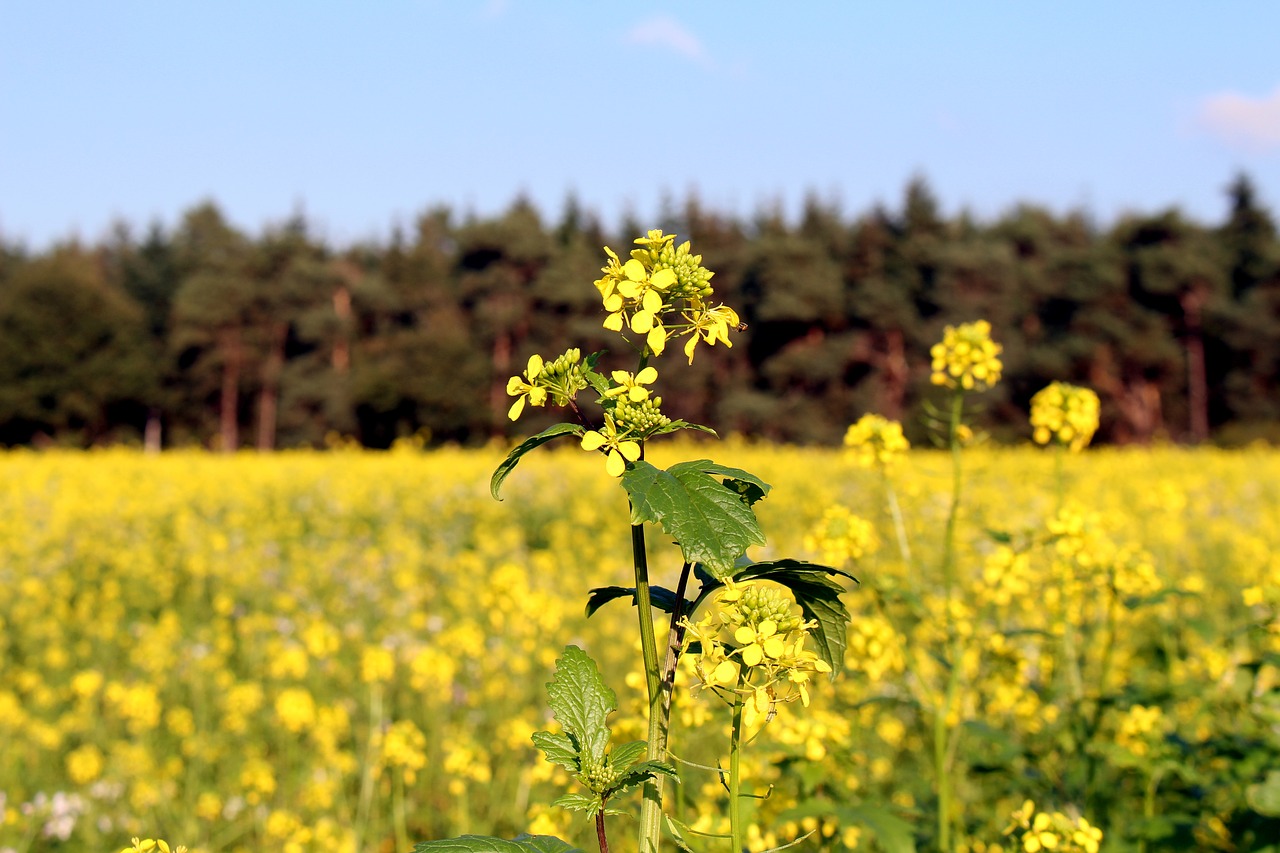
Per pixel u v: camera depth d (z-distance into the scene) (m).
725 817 3.01
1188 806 3.43
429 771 5.50
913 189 53.66
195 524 13.47
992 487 10.10
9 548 12.01
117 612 8.96
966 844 3.33
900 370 49.50
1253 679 3.46
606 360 49.81
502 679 6.43
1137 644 5.29
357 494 16.05
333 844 4.43
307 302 55.25
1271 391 49.25
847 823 2.89
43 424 50.97
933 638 3.97
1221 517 12.73
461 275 55.28
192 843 4.68
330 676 7.20
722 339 1.73
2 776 5.38
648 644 1.74
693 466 1.66
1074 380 48.12
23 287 51.47
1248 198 52.91
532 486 16.33
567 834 3.27
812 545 3.61
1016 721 4.44
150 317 61.22
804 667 1.70
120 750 5.39
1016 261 51.69
